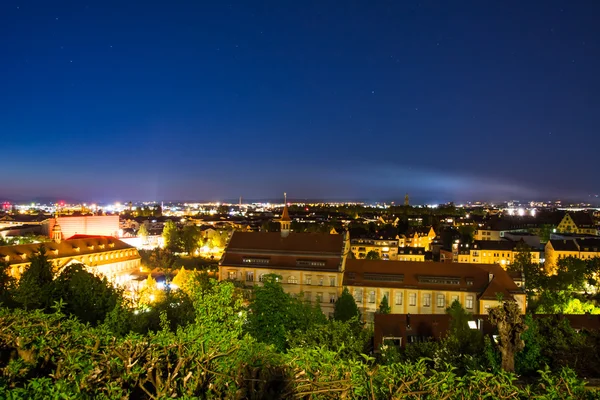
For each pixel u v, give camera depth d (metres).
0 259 103.12
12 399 13.38
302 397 14.92
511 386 14.47
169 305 46.34
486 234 197.12
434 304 79.50
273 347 18.42
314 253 87.06
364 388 14.76
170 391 16.06
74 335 18.55
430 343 40.06
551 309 79.25
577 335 34.28
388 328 52.44
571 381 14.54
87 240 132.00
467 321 48.22
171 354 17.94
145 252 172.50
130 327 33.53
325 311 84.19
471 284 78.88
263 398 15.12
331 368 15.62
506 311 24.09
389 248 175.88
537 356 31.17
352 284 83.44
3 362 18.77
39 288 41.31
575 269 108.50
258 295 38.09
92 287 43.84
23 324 19.89
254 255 89.56
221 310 23.25
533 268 108.69
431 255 165.88
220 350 17.45
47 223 187.38
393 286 81.31
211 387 16.23
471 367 29.31
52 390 14.02
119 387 15.30
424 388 14.59
